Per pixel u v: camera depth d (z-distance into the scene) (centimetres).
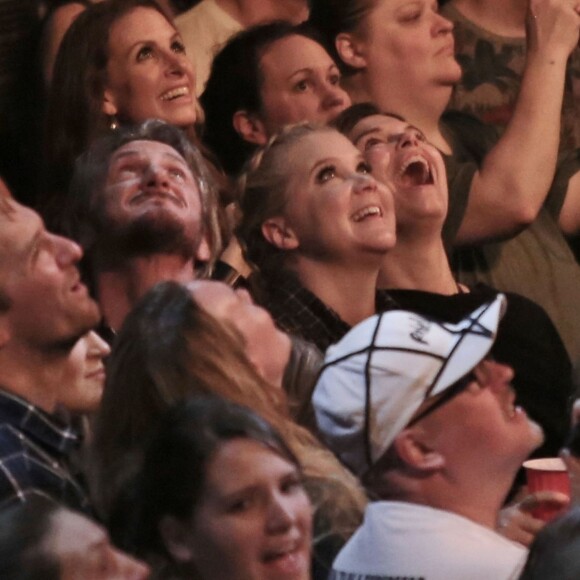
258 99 1720
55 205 1541
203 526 834
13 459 1058
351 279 1494
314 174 1499
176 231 1355
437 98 1823
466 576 956
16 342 1116
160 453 851
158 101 1616
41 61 1750
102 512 984
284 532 833
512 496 1402
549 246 1836
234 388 1045
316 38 1745
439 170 1633
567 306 1811
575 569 769
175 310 1064
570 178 1927
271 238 1503
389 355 1009
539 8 1791
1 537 710
